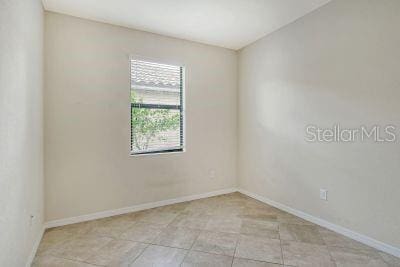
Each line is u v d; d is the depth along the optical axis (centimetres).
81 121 286
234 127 414
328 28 265
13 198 155
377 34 221
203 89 380
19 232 169
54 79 270
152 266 199
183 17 294
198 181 379
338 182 257
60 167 275
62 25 274
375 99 224
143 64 333
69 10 269
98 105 296
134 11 276
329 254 215
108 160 304
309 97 289
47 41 266
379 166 221
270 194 351
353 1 240
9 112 147
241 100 407
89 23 290
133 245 233
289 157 318
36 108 226
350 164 246
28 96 195
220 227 273
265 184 360
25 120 185
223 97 401
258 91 369
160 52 340
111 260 207
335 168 260
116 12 276
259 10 281
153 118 344
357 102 238
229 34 347
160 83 348
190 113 369
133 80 326
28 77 194
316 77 280
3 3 135
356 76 239
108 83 302
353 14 240
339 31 254
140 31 324
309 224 281
